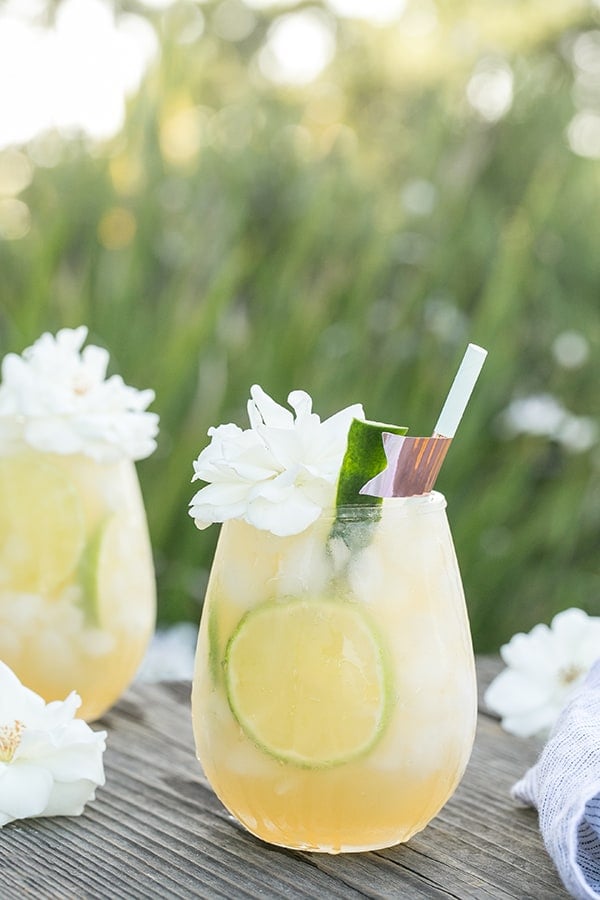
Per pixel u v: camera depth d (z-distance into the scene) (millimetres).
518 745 789
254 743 645
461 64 2188
